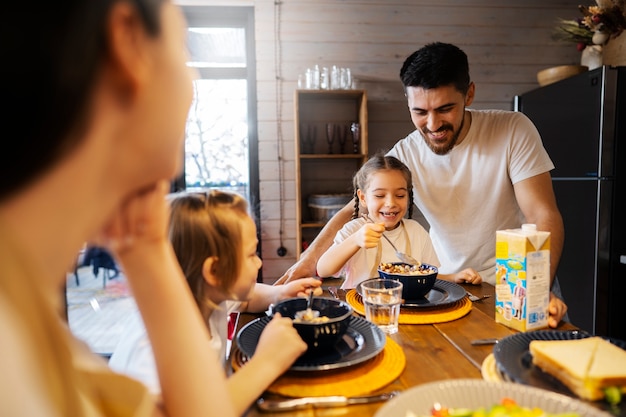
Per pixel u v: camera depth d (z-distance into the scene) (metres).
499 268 0.95
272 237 3.17
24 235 0.30
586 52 2.75
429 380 0.70
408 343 0.85
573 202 2.50
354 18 3.13
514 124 1.58
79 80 0.29
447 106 1.44
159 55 0.35
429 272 1.13
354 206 1.75
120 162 0.35
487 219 1.66
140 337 0.81
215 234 0.87
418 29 3.18
